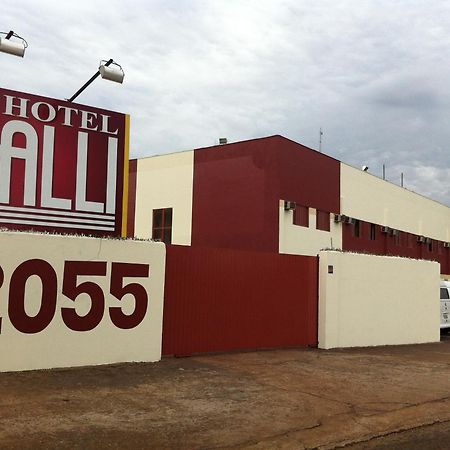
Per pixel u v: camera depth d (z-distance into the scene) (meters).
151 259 10.20
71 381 8.25
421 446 6.29
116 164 10.12
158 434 6.05
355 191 29.64
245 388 8.47
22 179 9.17
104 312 9.54
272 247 22.95
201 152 26.14
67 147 9.63
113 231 10.01
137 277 9.98
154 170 28.17
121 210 10.13
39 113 9.41
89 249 9.41
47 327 8.88
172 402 7.42
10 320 8.54
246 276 12.32
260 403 7.61
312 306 13.67
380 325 15.14
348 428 6.75
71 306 9.16
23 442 5.51
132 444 5.69
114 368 9.32
